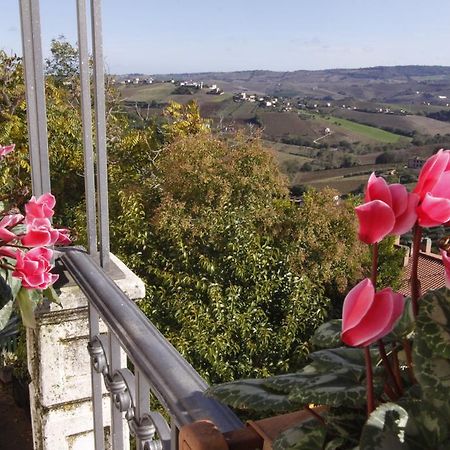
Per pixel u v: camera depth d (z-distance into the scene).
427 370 0.49
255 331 7.07
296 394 0.54
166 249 7.58
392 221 0.50
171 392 0.80
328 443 0.55
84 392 1.88
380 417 0.49
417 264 0.55
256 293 7.25
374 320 0.48
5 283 1.57
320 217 7.73
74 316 1.79
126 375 1.14
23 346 5.34
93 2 1.47
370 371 0.51
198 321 6.90
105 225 1.69
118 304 1.12
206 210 7.73
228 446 0.65
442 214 0.49
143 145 10.85
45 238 1.51
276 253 7.57
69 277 1.79
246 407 0.58
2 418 5.57
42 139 1.71
